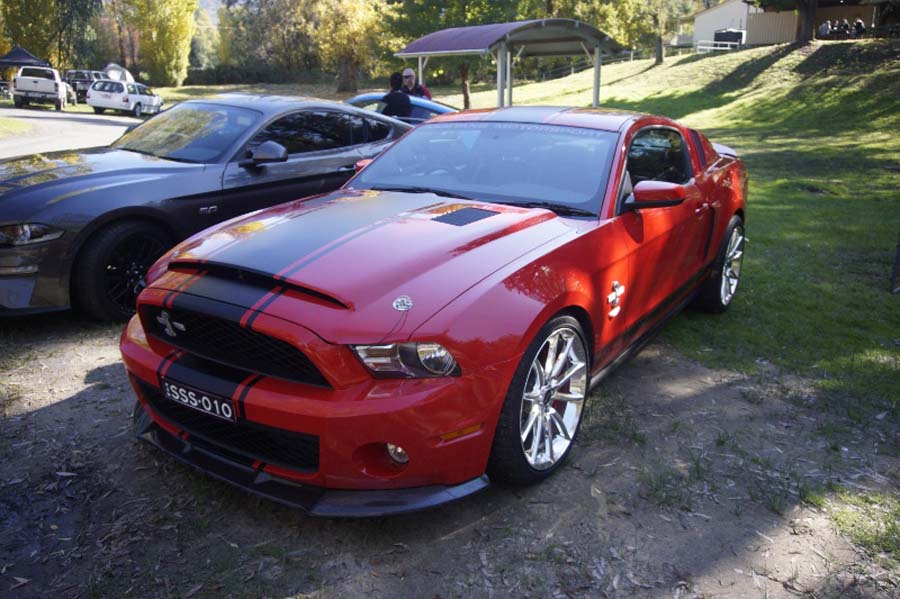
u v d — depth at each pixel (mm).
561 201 3502
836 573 2469
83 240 4336
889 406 3770
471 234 2955
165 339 2799
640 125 4059
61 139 17547
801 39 33500
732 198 5008
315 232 2977
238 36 70000
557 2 39375
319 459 2416
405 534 2627
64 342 4363
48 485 2863
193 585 2340
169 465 3031
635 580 2420
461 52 17203
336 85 56406
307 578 2389
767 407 3744
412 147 4164
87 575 2369
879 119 21266
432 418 2396
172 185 4801
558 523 2711
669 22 39281
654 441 3348
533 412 2846
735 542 2625
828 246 7195
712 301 5035
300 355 2412
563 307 2877
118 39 64688
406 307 2463
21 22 46438
